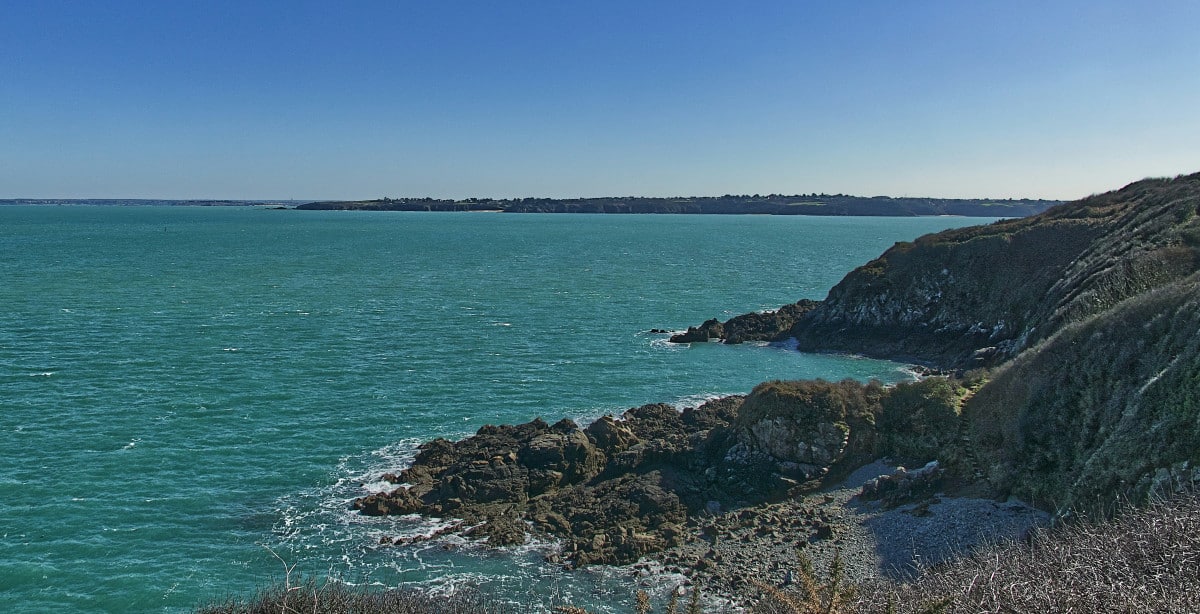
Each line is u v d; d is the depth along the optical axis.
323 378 49.25
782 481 31.38
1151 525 12.90
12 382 46.12
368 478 33.53
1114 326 28.84
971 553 21.80
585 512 29.78
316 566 26.38
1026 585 11.52
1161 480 20.64
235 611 17.62
